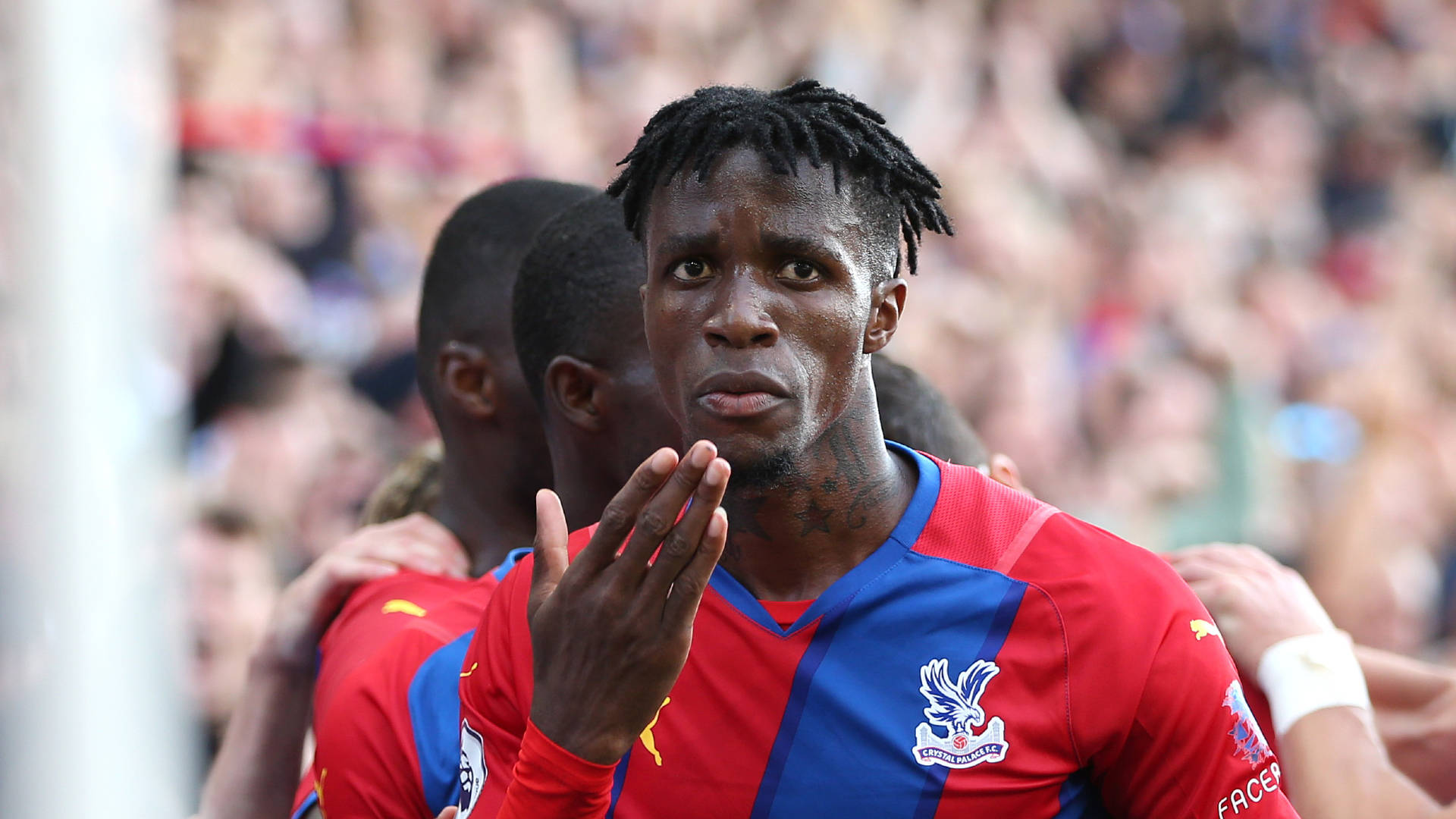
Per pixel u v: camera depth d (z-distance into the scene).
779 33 20.98
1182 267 21.25
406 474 7.69
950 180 20.45
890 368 6.14
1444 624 18.62
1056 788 4.42
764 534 4.47
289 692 6.73
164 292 12.03
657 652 4.03
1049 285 20.20
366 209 16.42
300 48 16.34
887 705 4.41
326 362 15.20
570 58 19.16
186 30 15.33
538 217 6.72
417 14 17.53
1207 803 4.39
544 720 4.14
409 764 5.61
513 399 6.55
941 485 4.69
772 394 4.11
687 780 4.44
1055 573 4.50
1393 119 26.52
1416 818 5.02
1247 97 24.98
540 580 4.25
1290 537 18.47
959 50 22.03
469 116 17.50
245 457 13.68
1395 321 23.28
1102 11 24.20
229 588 12.22
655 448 5.82
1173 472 18.48
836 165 4.21
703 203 4.15
